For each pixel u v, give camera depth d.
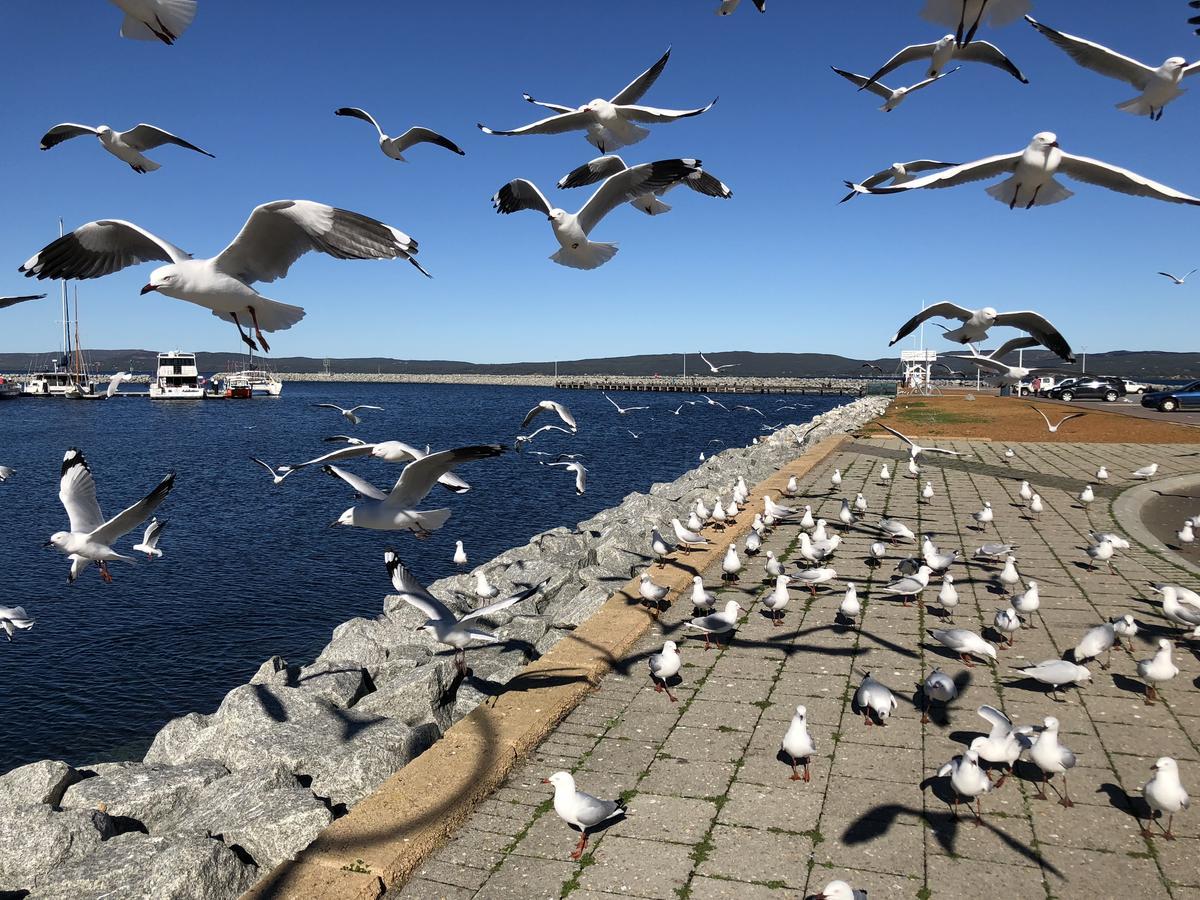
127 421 34.59
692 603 4.87
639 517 8.23
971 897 2.37
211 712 5.65
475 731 3.20
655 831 2.69
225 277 2.44
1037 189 2.97
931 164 3.57
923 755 3.12
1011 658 4.02
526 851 2.60
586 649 4.03
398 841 2.55
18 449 22.78
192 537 10.66
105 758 5.05
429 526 2.85
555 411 5.47
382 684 4.66
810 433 16.52
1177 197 2.72
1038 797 2.85
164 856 2.62
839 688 3.71
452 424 33.56
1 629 7.04
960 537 6.54
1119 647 4.12
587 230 3.80
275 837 2.76
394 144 3.33
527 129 3.66
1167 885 2.41
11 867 2.92
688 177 3.88
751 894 2.39
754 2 3.23
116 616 7.45
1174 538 6.46
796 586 5.25
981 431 14.84
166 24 2.40
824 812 2.77
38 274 2.54
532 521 11.79
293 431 29.61
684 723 3.41
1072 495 8.38
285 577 8.74
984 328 3.35
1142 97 2.93
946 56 3.43
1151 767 3.02
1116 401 25.09
